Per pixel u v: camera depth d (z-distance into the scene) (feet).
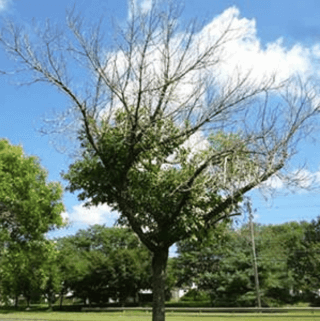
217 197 39.60
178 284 202.18
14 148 88.33
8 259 85.71
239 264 173.47
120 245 233.76
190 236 39.63
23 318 99.96
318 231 182.50
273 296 169.89
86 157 40.29
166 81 36.27
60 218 89.51
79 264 202.90
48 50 35.17
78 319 96.84
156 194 39.81
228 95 36.86
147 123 36.91
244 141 37.52
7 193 81.41
